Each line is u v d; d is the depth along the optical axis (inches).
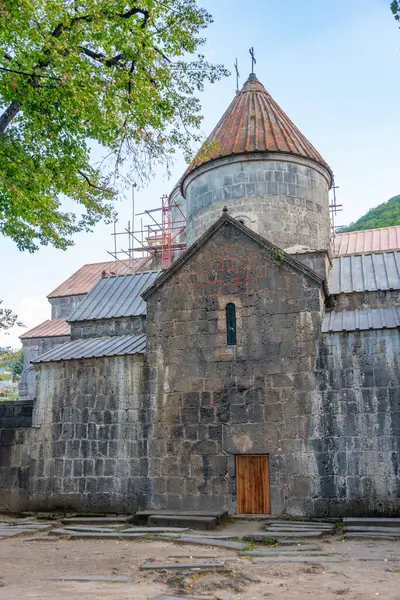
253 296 746.8
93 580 381.1
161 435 743.1
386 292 791.1
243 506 691.4
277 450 690.2
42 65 596.4
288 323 724.7
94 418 781.9
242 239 767.7
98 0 625.0
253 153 924.6
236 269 762.8
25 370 1566.2
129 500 735.7
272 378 714.2
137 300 959.0
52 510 767.7
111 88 656.4
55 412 804.6
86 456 771.4
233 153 925.8
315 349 706.2
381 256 890.7
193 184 995.9
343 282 830.5
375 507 643.5
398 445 651.5
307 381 700.0
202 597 324.8
